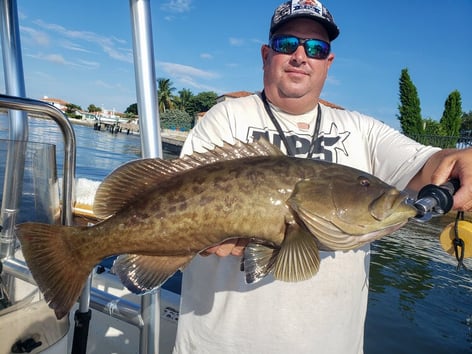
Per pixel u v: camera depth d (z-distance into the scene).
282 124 0.88
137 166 0.68
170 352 1.12
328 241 0.66
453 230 0.65
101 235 0.65
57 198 0.75
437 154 0.71
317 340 0.80
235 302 0.80
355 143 0.90
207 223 0.65
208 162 0.70
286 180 0.66
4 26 0.95
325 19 0.83
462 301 2.66
